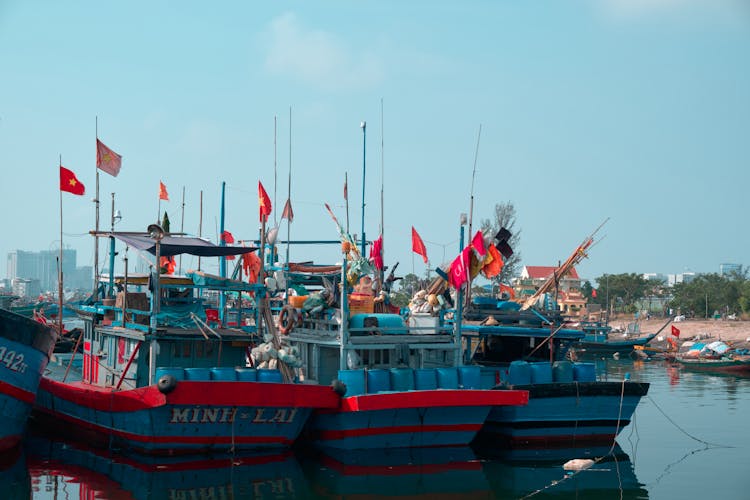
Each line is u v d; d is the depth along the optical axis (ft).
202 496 247.29
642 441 346.13
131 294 329.52
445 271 363.97
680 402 476.95
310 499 246.88
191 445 287.48
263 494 251.19
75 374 409.69
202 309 344.49
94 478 267.18
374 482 266.98
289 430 295.48
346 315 309.63
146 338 301.43
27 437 346.95
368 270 364.99
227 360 323.37
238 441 291.17
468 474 279.90
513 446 318.04
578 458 309.22
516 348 379.76
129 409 283.79
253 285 327.88
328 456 301.63
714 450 327.47
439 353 333.62
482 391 295.89
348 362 308.81
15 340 276.82
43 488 254.06
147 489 253.44
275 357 310.65
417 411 297.12
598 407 323.57
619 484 269.44
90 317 357.61
